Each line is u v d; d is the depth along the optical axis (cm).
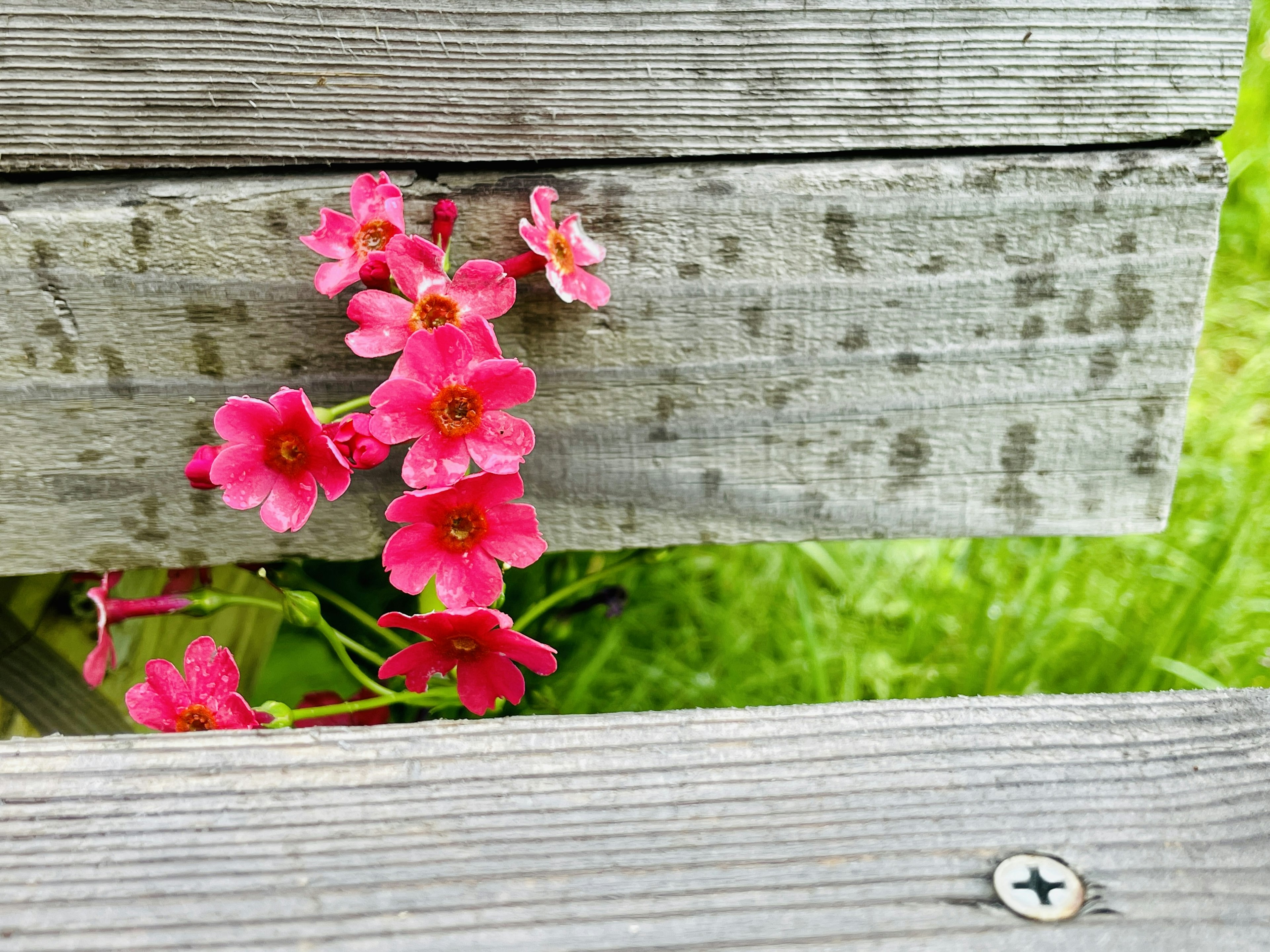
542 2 16
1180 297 18
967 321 18
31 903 10
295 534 19
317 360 18
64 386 18
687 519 19
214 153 17
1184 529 29
